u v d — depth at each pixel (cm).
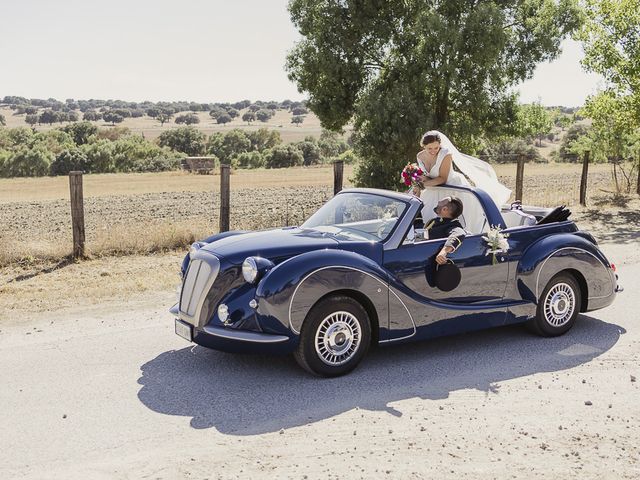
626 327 702
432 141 673
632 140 2025
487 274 623
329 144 14250
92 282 906
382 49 1750
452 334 607
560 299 663
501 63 1738
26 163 8931
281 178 4344
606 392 514
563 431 439
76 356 596
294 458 397
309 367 534
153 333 672
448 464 389
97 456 400
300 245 555
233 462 392
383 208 607
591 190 2252
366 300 556
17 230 1639
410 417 463
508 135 1884
